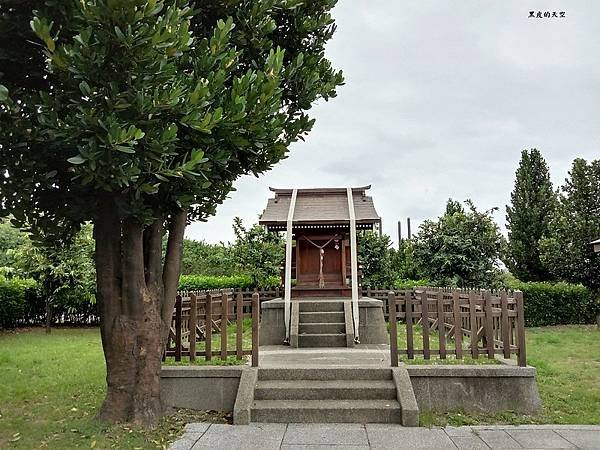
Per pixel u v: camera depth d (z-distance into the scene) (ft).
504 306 24.11
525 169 77.20
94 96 15.81
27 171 18.39
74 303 54.49
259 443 18.98
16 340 45.60
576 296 58.80
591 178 60.44
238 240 64.39
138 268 20.80
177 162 18.94
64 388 26.63
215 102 18.90
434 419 21.61
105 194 19.72
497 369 23.00
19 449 17.63
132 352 20.65
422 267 62.39
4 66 18.26
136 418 20.33
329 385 23.22
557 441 18.89
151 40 15.38
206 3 20.94
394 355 24.38
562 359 34.40
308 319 37.52
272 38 24.34
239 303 25.81
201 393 23.71
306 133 24.08
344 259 43.45
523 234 74.38
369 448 18.40
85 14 14.82
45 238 21.65
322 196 43.93
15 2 16.71
